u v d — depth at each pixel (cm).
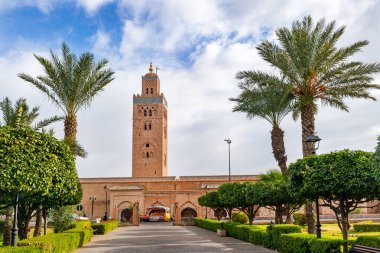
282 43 2486
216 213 4931
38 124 2734
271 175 4119
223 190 3191
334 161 1501
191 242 2602
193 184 7175
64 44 2744
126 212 6938
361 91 2516
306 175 1568
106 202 6669
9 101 2877
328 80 2523
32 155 1412
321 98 2597
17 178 1333
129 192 6856
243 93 3048
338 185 1473
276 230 1970
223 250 2069
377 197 1522
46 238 1648
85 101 2811
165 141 9600
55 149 1567
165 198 6938
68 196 1742
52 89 2730
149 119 9019
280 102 2625
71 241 2009
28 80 2689
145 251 2102
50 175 1459
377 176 1210
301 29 2464
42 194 1459
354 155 1495
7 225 2208
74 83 2697
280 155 3008
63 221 3144
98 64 2808
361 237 1252
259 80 2734
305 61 2423
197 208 6475
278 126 3047
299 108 2591
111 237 3219
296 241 1656
